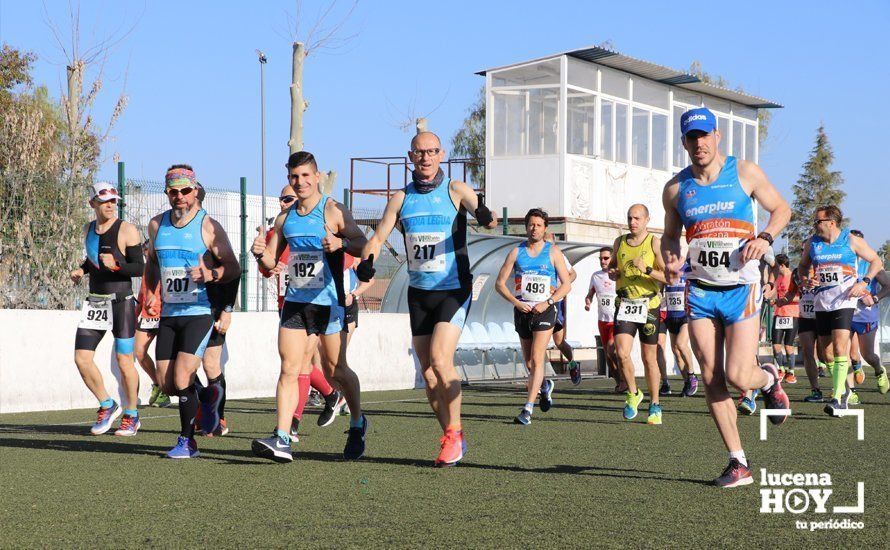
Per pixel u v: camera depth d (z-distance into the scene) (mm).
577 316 25656
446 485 6363
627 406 11281
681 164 34188
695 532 4887
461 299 7211
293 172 7391
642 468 7145
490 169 30656
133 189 14664
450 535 4840
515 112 30500
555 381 18844
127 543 4754
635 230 10812
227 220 16312
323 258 7449
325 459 7715
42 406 12430
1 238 13562
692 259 6277
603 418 11367
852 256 11531
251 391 14727
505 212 25078
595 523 5109
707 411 12344
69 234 14023
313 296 7395
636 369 21641
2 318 12078
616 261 10945
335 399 9836
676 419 11250
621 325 10914
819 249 11578
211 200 16141
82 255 14195
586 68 30500
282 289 10531
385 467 7230
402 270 21109
